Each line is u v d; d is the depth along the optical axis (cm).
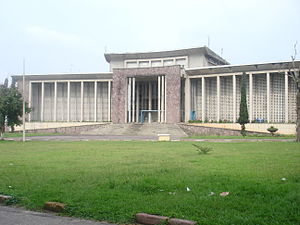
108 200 682
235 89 5284
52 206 665
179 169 1052
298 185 765
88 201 682
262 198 666
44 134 4544
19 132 5341
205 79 5800
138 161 1299
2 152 1750
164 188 773
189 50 5912
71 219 611
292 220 536
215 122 5319
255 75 5369
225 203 632
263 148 1933
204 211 591
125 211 617
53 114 6362
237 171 986
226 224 526
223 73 5384
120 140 3014
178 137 3722
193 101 5850
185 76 5662
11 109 3017
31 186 826
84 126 5072
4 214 646
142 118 5972
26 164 1225
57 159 1391
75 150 1862
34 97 6412
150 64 6256
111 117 5834
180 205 630
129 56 6281
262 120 5156
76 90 6347
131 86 5803
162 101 5572
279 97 5206
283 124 4578
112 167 1124
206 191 735
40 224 582
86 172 1015
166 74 5503
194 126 4619
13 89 3092
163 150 1850
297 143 2422
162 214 584
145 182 826
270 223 522
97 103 6256
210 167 1088
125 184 823
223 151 1733
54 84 6381
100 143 2527
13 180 901
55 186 819
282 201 635
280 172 957
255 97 5350
